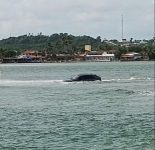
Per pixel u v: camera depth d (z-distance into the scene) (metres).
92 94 71.94
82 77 101.31
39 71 185.62
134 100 61.31
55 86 91.00
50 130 37.84
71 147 31.25
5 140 33.72
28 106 56.31
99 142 32.78
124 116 45.88
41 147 31.33
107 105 56.09
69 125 40.50
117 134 35.81
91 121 42.78
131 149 30.48
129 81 104.25
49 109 52.81
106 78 118.50
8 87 90.12
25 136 35.22
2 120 43.78
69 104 58.09
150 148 30.73
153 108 51.94
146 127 38.97
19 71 188.25
